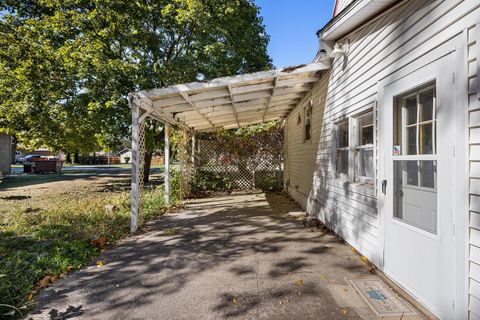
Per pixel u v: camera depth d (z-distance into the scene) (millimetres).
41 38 8906
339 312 2273
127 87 8812
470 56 1884
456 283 1966
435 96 2312
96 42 8977
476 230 1820
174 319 2205
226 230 4863
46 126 9719
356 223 3732
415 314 2209
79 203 7035
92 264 3344
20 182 13000
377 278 2898
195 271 3119
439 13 2170
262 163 10578
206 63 10016
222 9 9312
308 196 6348
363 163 3842
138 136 4855
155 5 9898
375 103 3184
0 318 2191
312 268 3174
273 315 2240
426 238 2287
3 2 8969
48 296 2576
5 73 8680
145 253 3719
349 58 3963
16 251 3600
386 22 2953
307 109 6594
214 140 10289
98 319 2211
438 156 2164
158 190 8938
